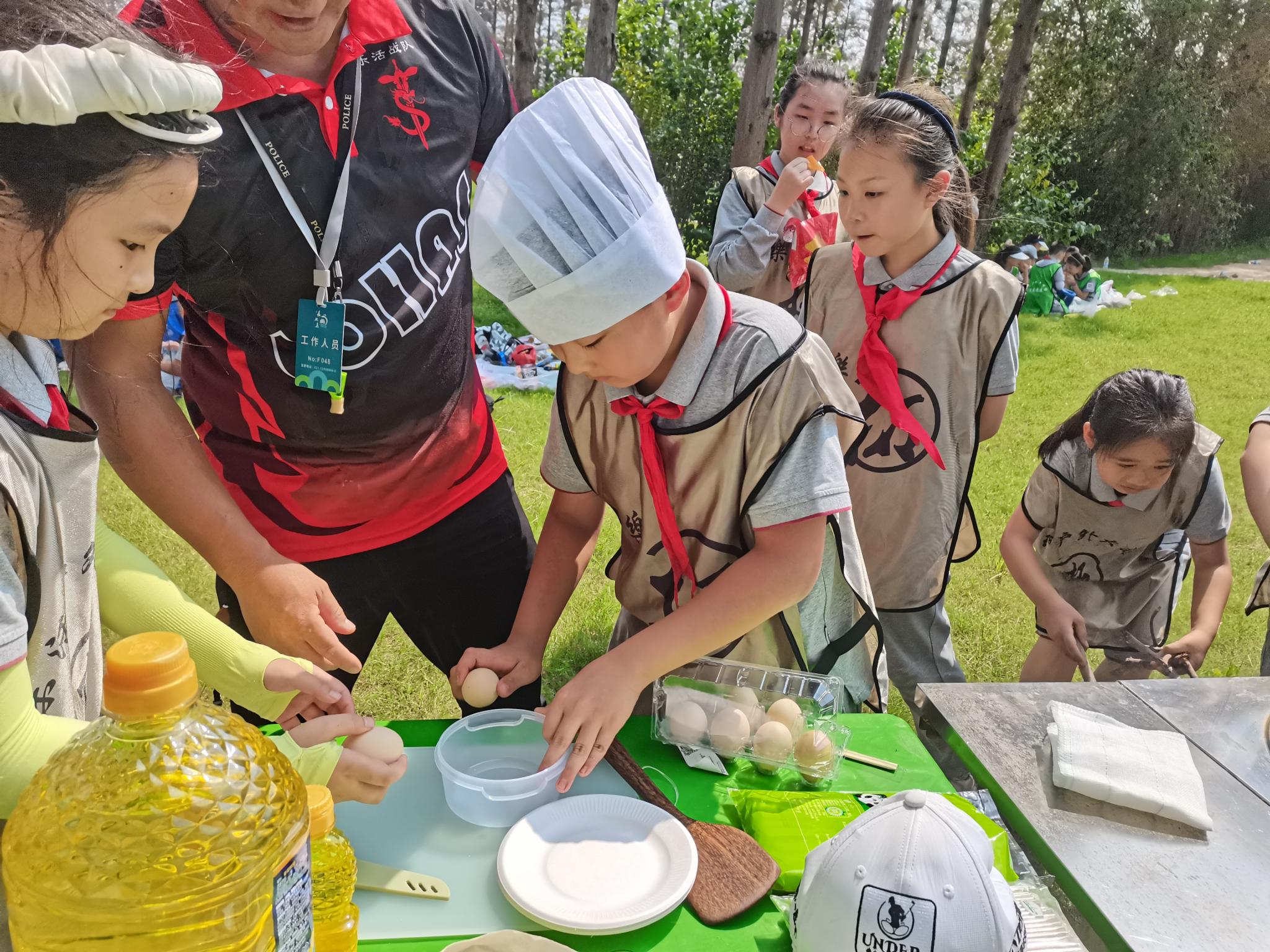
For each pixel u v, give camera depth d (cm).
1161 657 242
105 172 79
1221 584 243
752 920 108
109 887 76
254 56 145
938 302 222
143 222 85
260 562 147
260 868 80
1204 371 789
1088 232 1341
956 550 253
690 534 153
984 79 1873
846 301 237
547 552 168
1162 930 108
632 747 141
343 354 162
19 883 76
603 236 116
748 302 148
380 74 157
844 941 92
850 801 127
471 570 195
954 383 225
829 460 142
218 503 150
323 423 169
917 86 234
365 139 157
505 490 198
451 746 134
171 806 78
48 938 77
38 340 97
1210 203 1845
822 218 329
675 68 1275
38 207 77
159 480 150
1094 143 1789
